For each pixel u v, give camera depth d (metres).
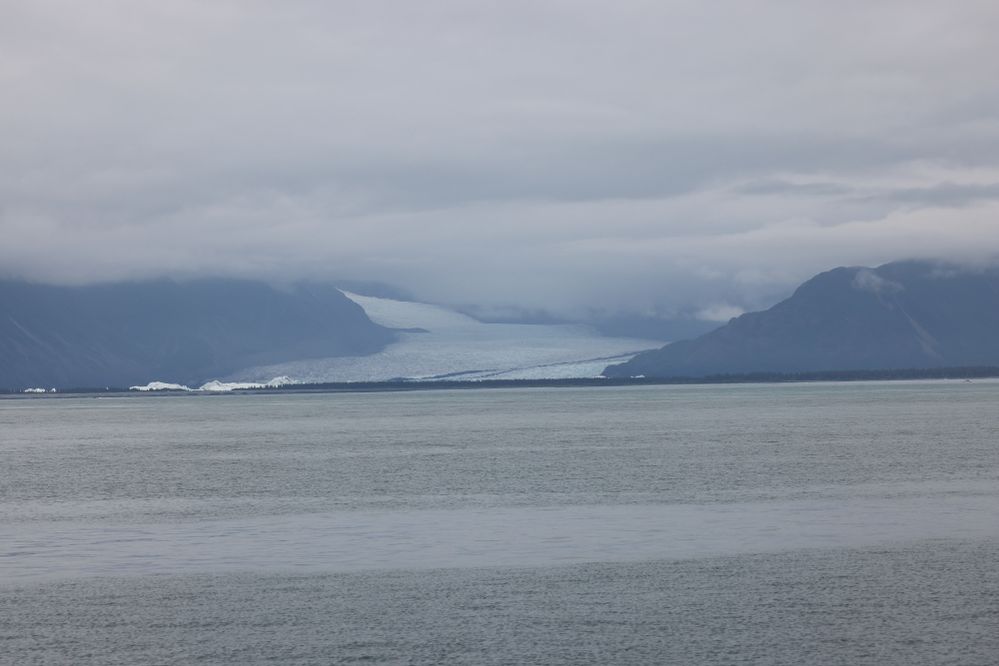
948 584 39.56
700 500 64.06
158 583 42.19
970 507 59.16
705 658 31.67
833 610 36.28
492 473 82.38
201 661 31.98
